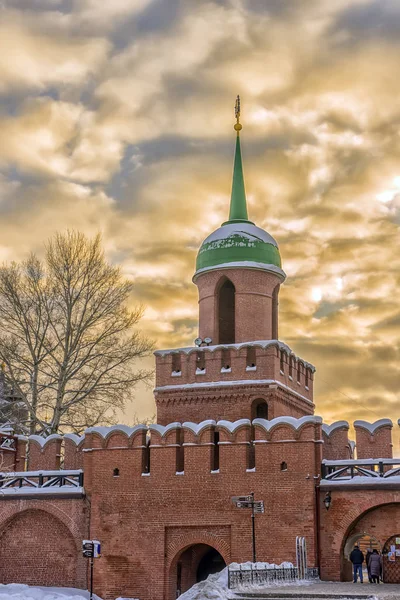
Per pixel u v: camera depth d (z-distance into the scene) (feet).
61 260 194.08
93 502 143.23
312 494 131.13
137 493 141.38
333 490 131.23
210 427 139.74
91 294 193.77
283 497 132.46
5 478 151.84
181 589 144.66
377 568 125.80
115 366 192.75
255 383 150.41
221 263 162.81
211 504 136.46
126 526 140.56
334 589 108.99
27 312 191.31
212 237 166.81
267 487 133.80
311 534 129.80
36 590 135.85
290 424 134.41
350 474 134.62
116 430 144.66
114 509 142.00
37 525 147.43
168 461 140.67
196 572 148.05
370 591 104.88
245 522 134.00
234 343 160.97
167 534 138.62
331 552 129.70
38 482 150.71
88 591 138.92
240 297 161.58
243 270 162.40
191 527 137.39
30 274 193.06
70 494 145.18
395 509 130.52
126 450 143.64
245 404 151.33
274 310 167.94
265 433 135.64
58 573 144.05
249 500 129.39
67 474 148.87
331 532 130.21
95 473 144.36
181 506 138.31
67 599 131.23
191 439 140.15
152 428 143.02
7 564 147.43
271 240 167.43
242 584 108.37
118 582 139.13
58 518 145.18
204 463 138.62
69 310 190.80
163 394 155.94
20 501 147.74
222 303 168.04
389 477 130.11
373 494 129.49
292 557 130.11
